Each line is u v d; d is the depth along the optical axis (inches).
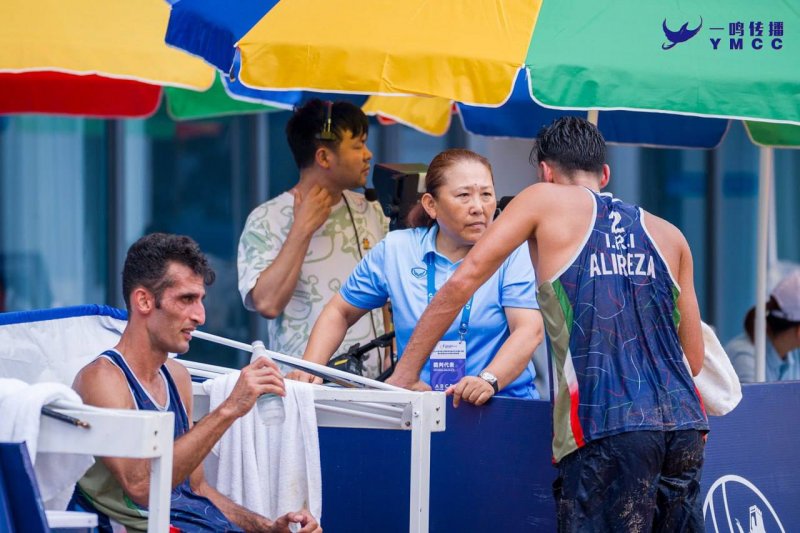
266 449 468.8
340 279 606.9
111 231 1085.1
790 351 760.3
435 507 520.4
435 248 527.2
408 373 474.6
